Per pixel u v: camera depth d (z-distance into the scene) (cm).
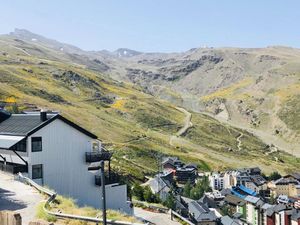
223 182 18925
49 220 2697
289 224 13912
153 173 15100
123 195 4959
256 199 15575
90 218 2703
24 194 3572
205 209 11906
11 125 4838
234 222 11856
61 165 4547
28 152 4300
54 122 4491
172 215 5306
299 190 18912
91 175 4788
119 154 17200
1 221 1767
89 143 4812
